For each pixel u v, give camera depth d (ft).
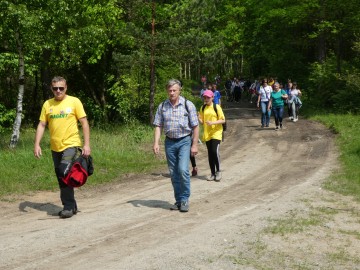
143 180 34.78
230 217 23.15
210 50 71.20
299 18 88.43
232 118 83.76
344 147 46.16
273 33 111.75
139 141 52.26
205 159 44.83
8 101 77.30
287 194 28.48
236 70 193.57
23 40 47.98
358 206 25.61
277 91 64.18
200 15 65.92
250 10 117.50
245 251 18.07
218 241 19.16
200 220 22.61
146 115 73.72
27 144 48.55
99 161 39.37
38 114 81.51
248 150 48.85
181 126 23.84
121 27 67.05
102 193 30.40
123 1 66.90
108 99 80.59
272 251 18.21
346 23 86.07
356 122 63.10
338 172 35.37
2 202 27.17
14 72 70.69
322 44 93.61
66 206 23.57
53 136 23.35
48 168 35.42
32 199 28.09
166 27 68.28
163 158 44.21
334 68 88.79
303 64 114.62
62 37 51.72
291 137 56.44
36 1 44.80
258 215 23.43
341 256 17.99
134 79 73.31
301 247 18.85
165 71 76.95
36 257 17.35
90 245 18.72
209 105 33.53
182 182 24.22
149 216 23.56
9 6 42.27
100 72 78.89
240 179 34.17
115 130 63.67
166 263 16.53
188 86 86.28
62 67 71.36
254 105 116.06
